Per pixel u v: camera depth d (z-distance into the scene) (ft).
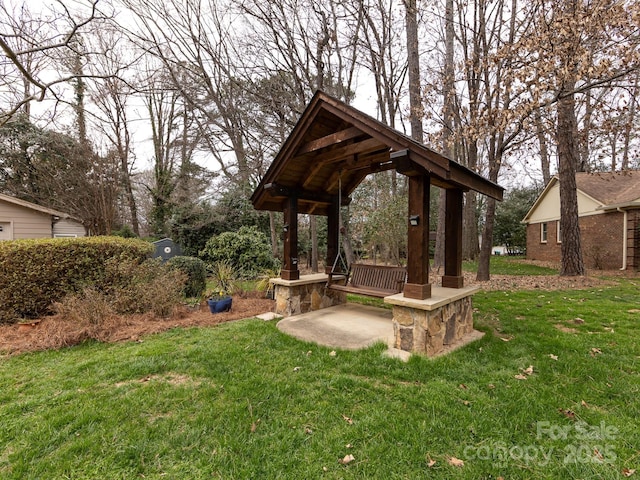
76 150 34.60
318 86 28.30
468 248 48.62
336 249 16.99
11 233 30.22
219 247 30.22
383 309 16.07
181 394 7.59
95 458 5.53
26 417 6.71
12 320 13.96
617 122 20.70
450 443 5.74
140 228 56.85
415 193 10.18
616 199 33.47
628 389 7.55
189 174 44.68
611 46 15.98
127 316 14.25
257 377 8.40
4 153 34.78
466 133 19.66
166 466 5.35
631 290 20.20
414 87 25.21
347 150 12.17
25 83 19.83
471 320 12.43
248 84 31.71
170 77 32.07
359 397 7.36
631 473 4.99
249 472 5.15
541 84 15.70
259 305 17.70
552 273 30.73
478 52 24.09
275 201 15.96
